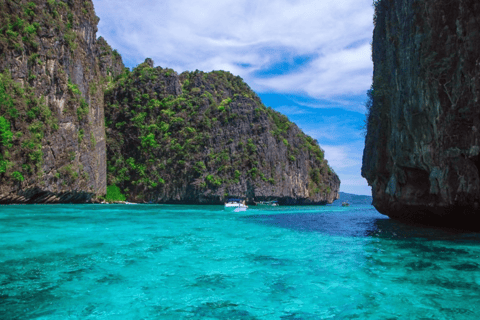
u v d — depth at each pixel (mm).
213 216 32656
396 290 7652
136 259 10734
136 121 80000
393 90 20141
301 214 39562
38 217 24344
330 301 6996
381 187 25062
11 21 43969
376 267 9727
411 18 17219
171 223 23469
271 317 6180
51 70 48844
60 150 49562
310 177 104250
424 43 16109
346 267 9750
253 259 10883
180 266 9898
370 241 14664
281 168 88625
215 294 7418
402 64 18438
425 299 7098
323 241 14891
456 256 11148
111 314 6273
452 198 15773
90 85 64000
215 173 75688
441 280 8391
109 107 82125
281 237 16297
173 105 82312
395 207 22641
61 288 7715
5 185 39781
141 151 78062
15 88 42500
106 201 67250
